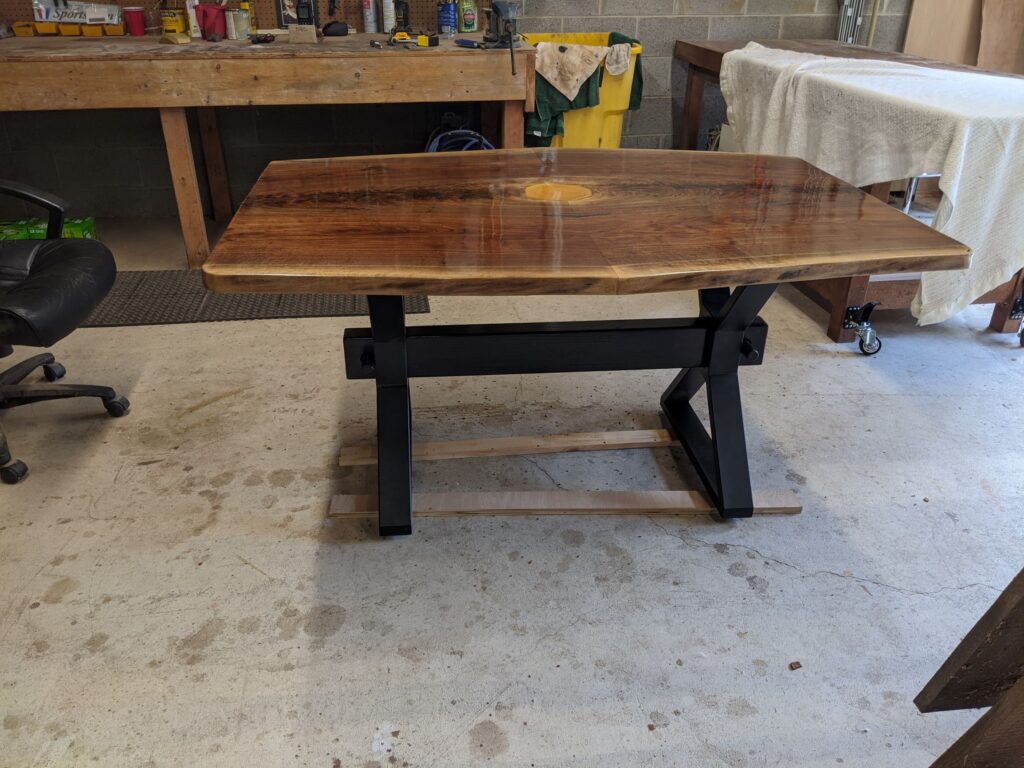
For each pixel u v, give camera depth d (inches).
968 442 88.5
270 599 65.8
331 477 80.9
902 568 70.3
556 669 60.0
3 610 64.1
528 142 146.7
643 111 167.5
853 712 57.1
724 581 68.6
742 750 54.2
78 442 85.9
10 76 115.5
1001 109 88.7
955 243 58.4
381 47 124.7
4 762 52.5
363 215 63.5
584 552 71.7
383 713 56.3
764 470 83.0
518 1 141.9
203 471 81.5
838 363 104.9
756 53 131.7
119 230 153.2
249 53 117.9
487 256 54.8
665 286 52.7
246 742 54.1
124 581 67.2
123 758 52.9
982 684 42.6
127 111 150.9
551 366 73.5
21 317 70.8
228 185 158.6
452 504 75.7
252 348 106.5
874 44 163.2
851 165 104.0
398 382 71.8
